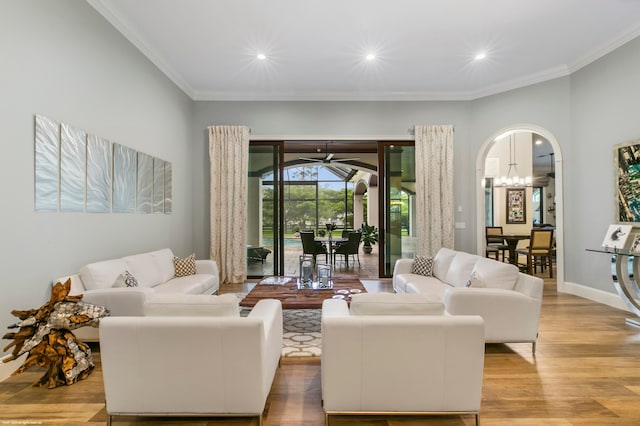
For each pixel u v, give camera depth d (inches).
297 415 84.2
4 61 101.0
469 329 76.6
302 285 163.9
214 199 244.7
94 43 140.9
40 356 98.2
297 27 162.4
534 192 490.3
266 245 256.5
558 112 212.8
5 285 102.0
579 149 202.4
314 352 122.5
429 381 77.4
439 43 178.4
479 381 77.5
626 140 172.4
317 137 250.7
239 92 247.1
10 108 103.2
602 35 171.6
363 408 78.0
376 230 440.5
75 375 99.9
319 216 564.7
